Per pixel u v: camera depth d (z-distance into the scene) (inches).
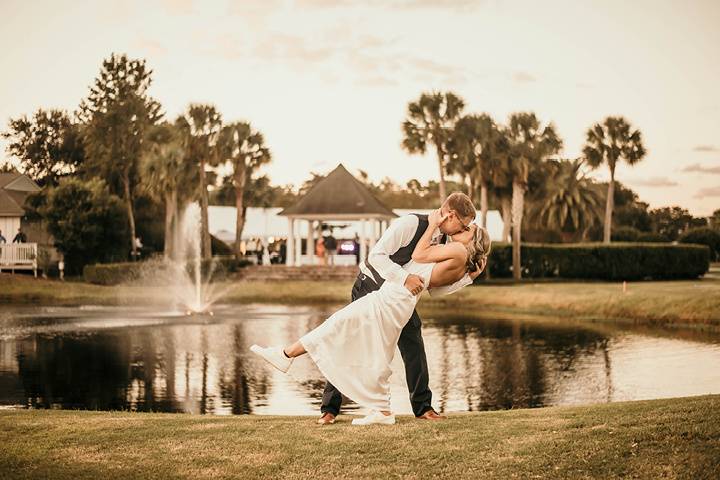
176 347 776.3
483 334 906.1
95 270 1734.7
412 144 1898.4
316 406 485.7
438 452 217.5
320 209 1971.0
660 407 274.7
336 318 251.4
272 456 218.1
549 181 2516.0
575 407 305.7
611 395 523.8
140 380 585.3
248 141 2106.3
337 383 250.2
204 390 543.5
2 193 2062.0
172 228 2241.6
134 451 227.0
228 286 1636.3
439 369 645.9
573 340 842.2
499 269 1829.5
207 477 202.7
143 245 2361.0
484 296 1321.4
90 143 2728.8
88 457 221.6
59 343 804.0
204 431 251.4
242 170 2105.1
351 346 250.7
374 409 253.6
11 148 3420.3
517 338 864.3
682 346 782.5
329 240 2054.6
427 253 247.3
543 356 719.1
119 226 1941.4
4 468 212.2
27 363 669.3
